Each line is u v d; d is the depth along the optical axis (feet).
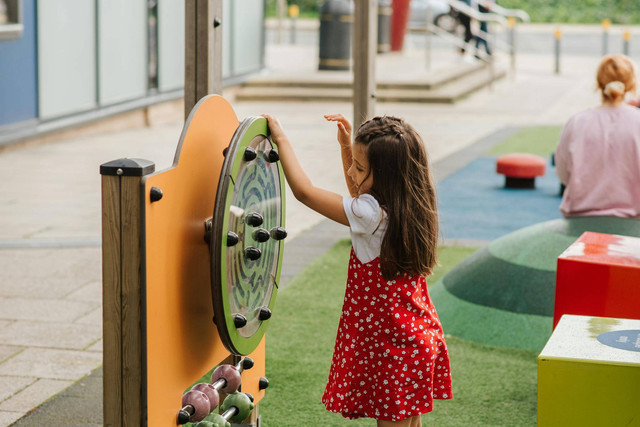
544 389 9.79
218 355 10.64
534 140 43.21
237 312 9.71
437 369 10.21
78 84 40.70
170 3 48.08
